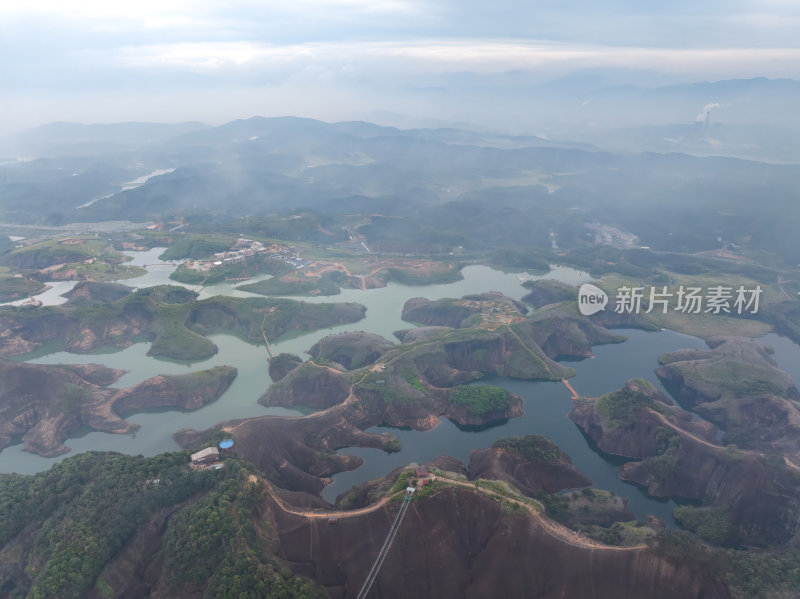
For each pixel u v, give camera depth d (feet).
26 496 580.71
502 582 510.58
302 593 457.68
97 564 501.15
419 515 539.29
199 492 573.74
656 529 570.87
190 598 483.92
